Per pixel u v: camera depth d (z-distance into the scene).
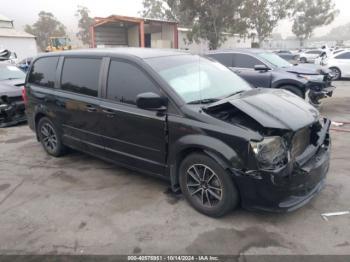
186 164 3.38
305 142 3.27
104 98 4.08
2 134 6.95
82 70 4.42
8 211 3.64
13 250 2.95
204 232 3.10
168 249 2.88
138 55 3.89
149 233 3.12
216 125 3.07
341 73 16.03
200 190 3.38
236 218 3.30
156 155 3.65
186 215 3.41
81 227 3.27
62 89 4.75
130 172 4.60
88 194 3.97
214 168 3.12
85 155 5.39
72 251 2.90
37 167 4.93
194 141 3.16
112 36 30.94
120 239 3.04
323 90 7.52
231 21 31.16
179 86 3.57
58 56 4.93
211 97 3.67
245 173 2.91
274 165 2.84
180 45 32.78
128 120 3.77
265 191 2.88
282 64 8.59
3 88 7.48
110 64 4.04
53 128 5.11
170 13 43.03
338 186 3.89
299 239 2.94
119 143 4.01
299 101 3.65
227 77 4.24
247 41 41.03
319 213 3.33
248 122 3.04
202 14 30.69
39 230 3.24
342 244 2.85
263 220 3.24
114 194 3.95
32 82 5.41
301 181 2.96
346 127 6.57
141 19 26.16
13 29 46.72
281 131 2.88
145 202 3.72
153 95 3.29
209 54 9.32
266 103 3.28
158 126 3.49
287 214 3.33
